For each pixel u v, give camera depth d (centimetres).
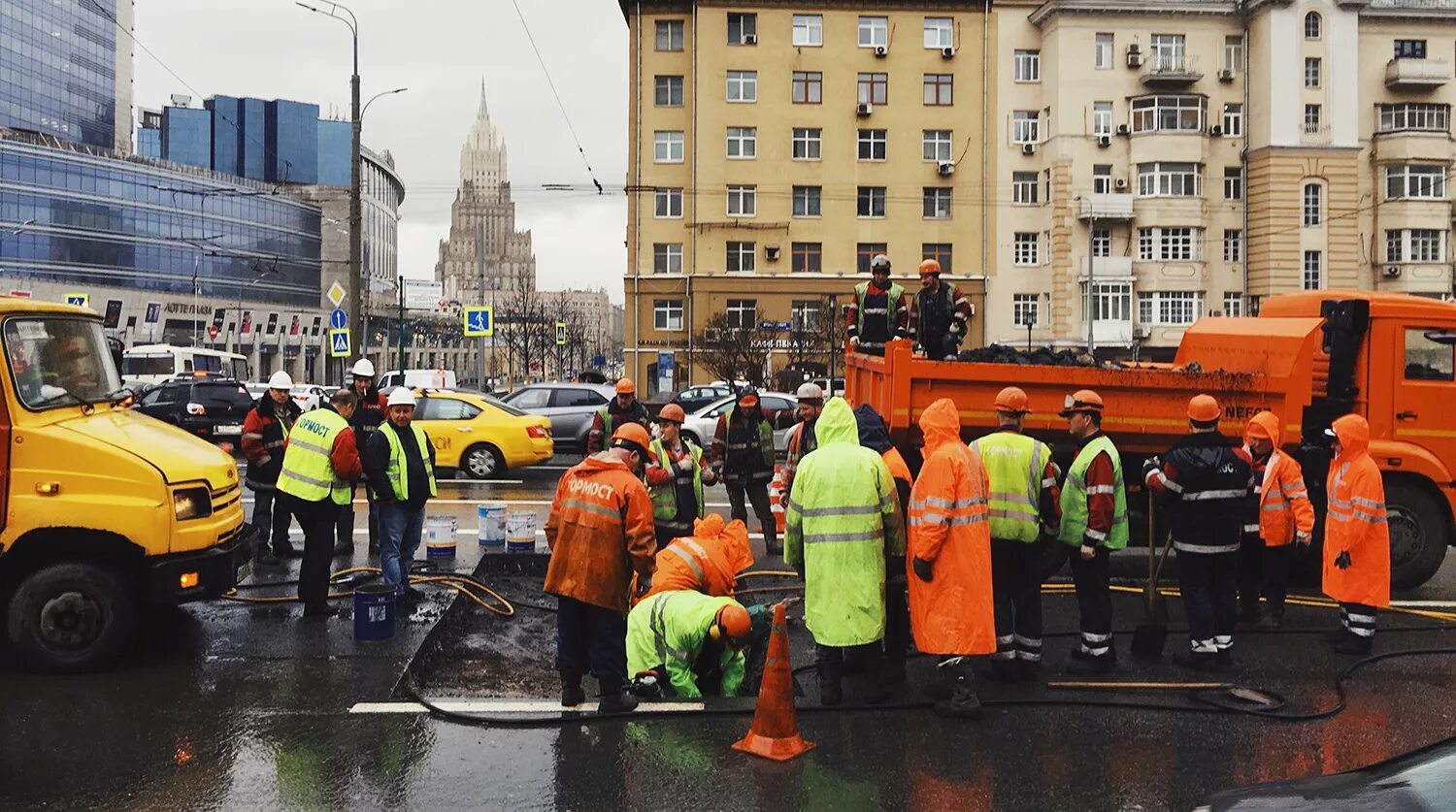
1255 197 4622
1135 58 4669
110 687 716
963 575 643
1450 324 1027
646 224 4891
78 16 9531
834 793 546
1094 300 4656
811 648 830
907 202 4884
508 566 1108
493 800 539
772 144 4838
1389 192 4647
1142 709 677
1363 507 796
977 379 959
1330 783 372
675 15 4862
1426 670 766
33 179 7831
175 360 3928
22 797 541
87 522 733
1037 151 4862
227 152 12775
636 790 551
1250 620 903
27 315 775
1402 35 4703
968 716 654
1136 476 1010
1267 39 4556
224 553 787
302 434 893
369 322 7781
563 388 2214
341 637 833
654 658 757
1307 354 972
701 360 4766
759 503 1203
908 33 4866
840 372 4656
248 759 593
